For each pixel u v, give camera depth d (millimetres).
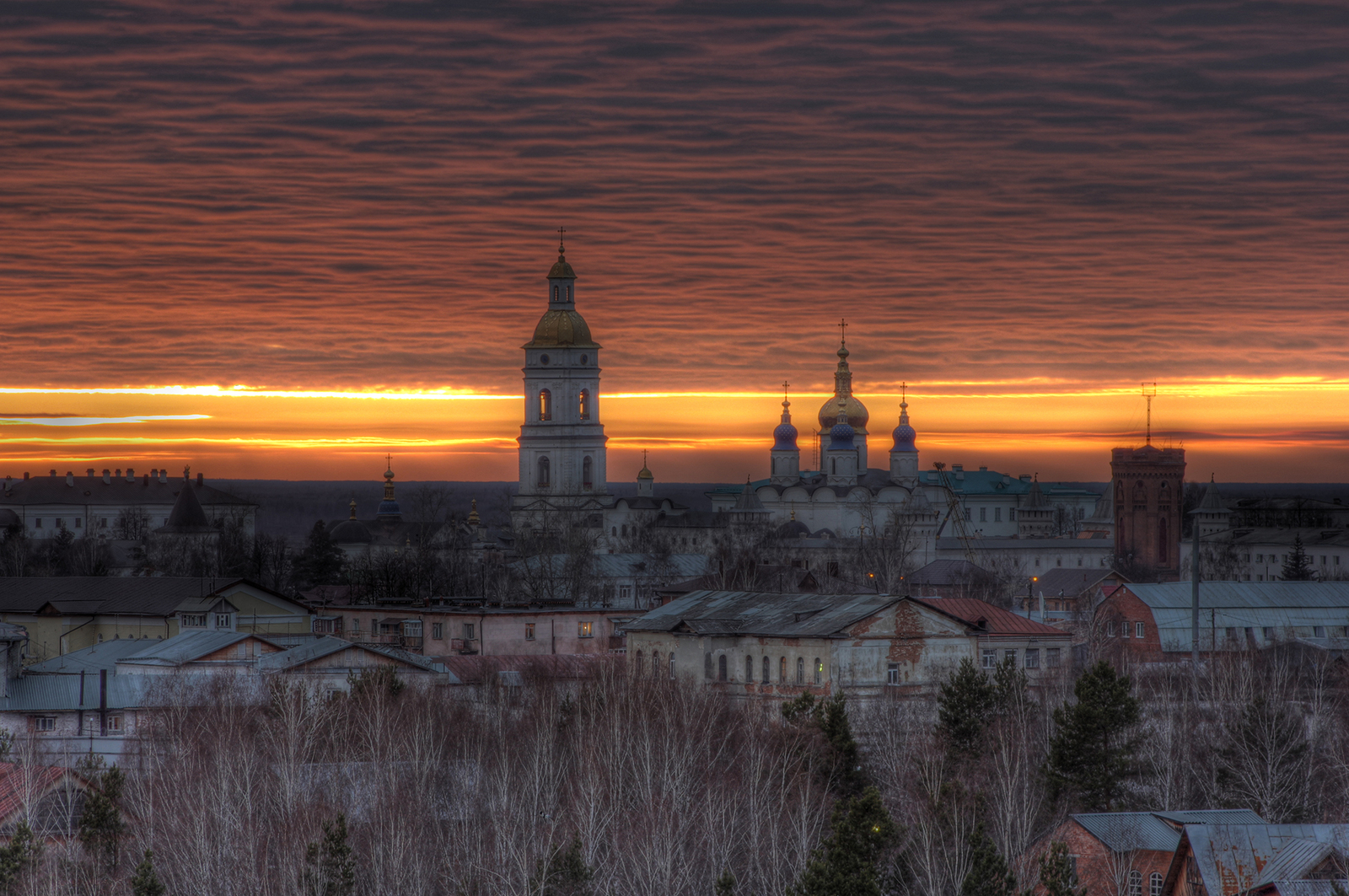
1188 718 130875
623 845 105125
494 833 106062
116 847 102625
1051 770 113688
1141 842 95875
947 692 129875
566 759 123438
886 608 155250
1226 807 114875
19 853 94938
